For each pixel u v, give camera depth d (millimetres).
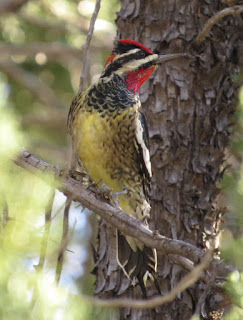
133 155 8562
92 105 8406
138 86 8828
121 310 8516
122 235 8789
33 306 4754
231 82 9344
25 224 4418
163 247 6582
